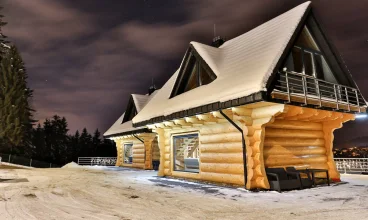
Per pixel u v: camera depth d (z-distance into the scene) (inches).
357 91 430.6
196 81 490.3
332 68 440.5
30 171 685.9
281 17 414.9
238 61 398.6
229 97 322.3
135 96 879.1
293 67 381.4
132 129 764.6
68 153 2080.5
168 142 542.0
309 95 336.8
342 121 417.1
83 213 224.1
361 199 277.0
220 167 397.4
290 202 265.6
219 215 216.7
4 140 1115.9
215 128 416.2
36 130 2017.7
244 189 340.8
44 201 275.7
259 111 338.6
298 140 401.4
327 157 433.7
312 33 416.2
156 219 205.2
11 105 1130.7
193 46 482.6
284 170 354.3
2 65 1146.0
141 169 762.8
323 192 321.7
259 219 203.5
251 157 340.2
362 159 557.6
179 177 492.1
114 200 282.4
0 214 218.5
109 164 1035.3
